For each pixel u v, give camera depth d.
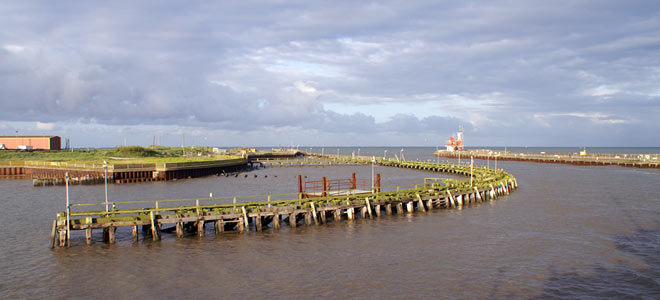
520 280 24.69
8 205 52.44
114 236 32.50
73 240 33.66
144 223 32.88
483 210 46.69
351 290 23.34
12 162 96.56
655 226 37.78
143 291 23.42
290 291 23.30
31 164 95.56
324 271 26.36
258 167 138.00
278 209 37.09
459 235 35.06
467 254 29.67
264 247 31.56
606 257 28.80
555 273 25.78
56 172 90.25
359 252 30.25
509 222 40.03
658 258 28.45
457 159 190.88
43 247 31.62
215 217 34.66
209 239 33.84
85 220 31.75
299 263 27.89
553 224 38.97
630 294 22.62
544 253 29.77
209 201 56.25
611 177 84.69
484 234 35.34
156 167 86.38
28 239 34.06
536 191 62.78
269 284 24.31
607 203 50.69
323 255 29.61
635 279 24.67
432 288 23.56
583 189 64.69
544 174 93.50
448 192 48.81
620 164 119.75
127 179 82.12
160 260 28.55
